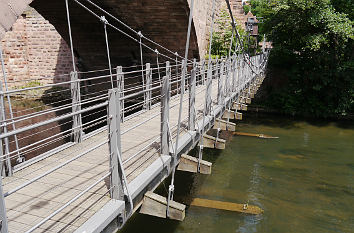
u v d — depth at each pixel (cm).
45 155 409
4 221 187
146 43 1573
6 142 346
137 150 432
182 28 1397
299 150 1110
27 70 1894
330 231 597
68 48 1827
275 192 756
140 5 1247
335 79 1592
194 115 538
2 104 346
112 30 1532
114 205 280
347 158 1041
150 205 349
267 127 1448
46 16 1442
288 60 1806
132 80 1750
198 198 686
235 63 929
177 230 561
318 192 770
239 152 1059
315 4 1400
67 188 320
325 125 1511
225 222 596
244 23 2123
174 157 378
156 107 771
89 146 459
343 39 1420
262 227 592
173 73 1648
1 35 449
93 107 255
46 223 259
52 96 1758
